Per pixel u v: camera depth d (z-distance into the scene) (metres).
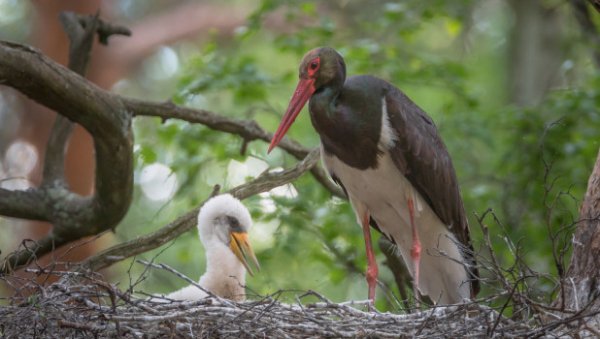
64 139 11.40
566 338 7.84
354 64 14.73
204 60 15.35
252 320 7.74
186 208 15.45
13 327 7.65
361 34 17.30
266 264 13.85
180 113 11.65
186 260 14.63
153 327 7.54
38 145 19.80
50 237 11.23
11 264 9.97
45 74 9.89
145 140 15.12
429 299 11.71
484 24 21.89
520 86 19.33
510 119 14.67
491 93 21.09
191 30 21.03
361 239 13.91
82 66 11.62
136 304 7.65
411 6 15.93
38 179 19.72
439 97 20.14
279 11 20.31
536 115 14.61
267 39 20.81
